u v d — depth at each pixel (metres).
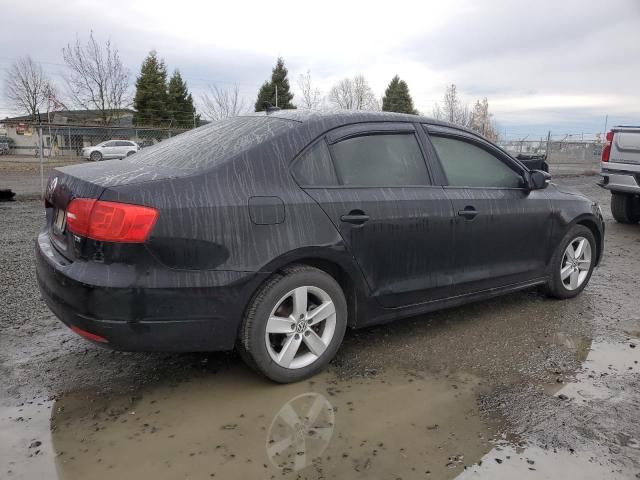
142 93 45.41
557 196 4.58
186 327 2.70
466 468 2.34
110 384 3.06
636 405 2.92
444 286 3.73
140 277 2.55
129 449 2.44
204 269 2.68
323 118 3.33
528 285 4.42
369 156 3.43
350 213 3.17
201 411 2.78
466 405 2.90
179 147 3.33
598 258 5.03
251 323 2.88
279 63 51.34
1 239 6.88
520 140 25.80
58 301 2.67
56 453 2.39
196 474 2.27
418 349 3.63
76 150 19.67
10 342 3.59
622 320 4.29
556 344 3.76
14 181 16.42
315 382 3.14
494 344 3.74
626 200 9.27
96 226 2.53
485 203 3.91
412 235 3.47
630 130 8.62
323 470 2.31
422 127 3.78
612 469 2.35
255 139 3.10
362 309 3.38
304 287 3.04
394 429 2.64
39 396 2.91
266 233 2.85
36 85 53.34
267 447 2.47
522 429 2.66
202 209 2.67
